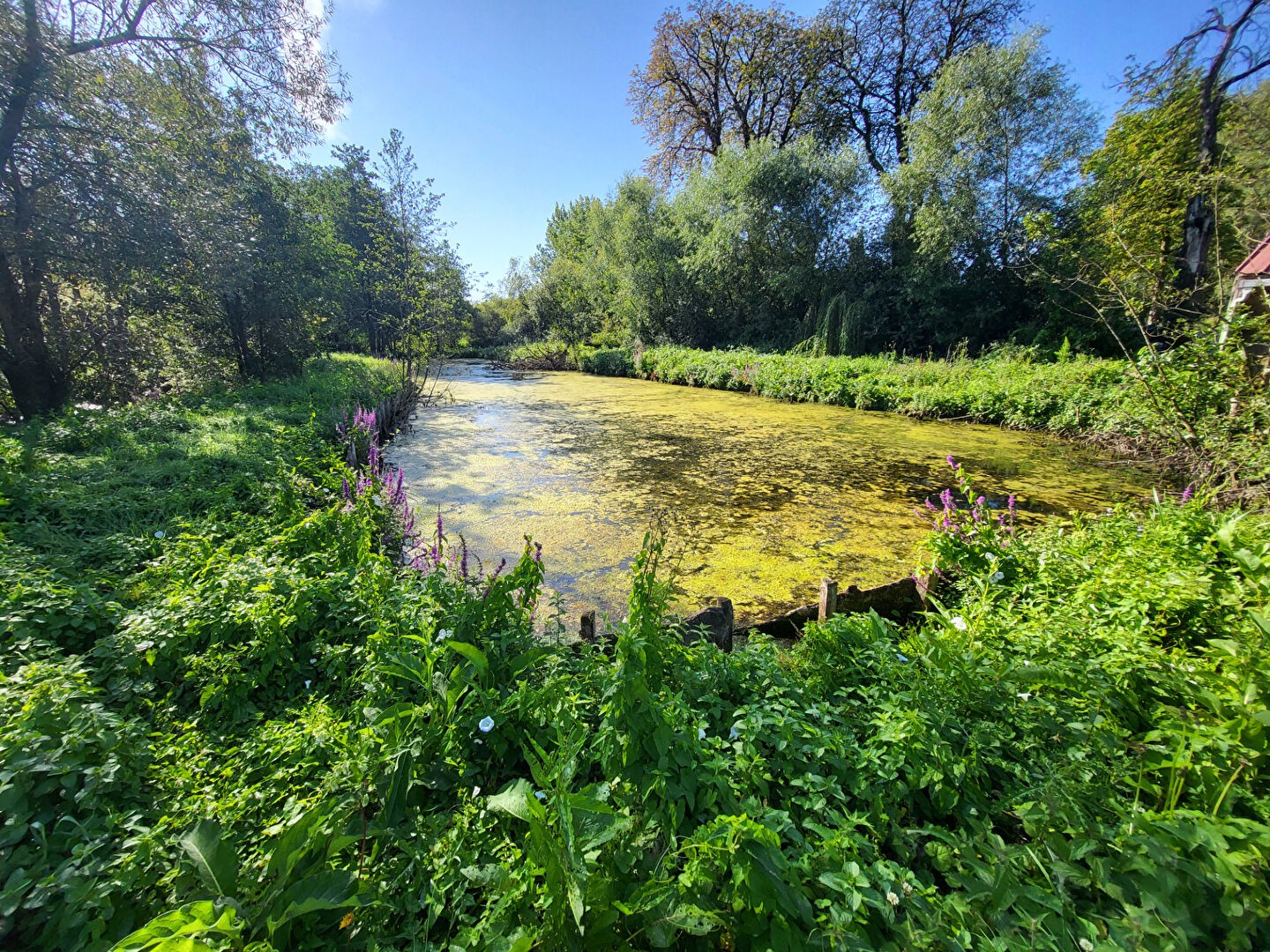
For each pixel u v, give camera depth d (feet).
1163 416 21.07
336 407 29.35
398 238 57.77
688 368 65.62
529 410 46.91
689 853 4.55
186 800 5.32
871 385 45.73
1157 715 6.10
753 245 70.28
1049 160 54.03
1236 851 4.25
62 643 7.91
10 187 21.70
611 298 92.12
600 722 6.57
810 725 6.18
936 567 11.84
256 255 33.35
